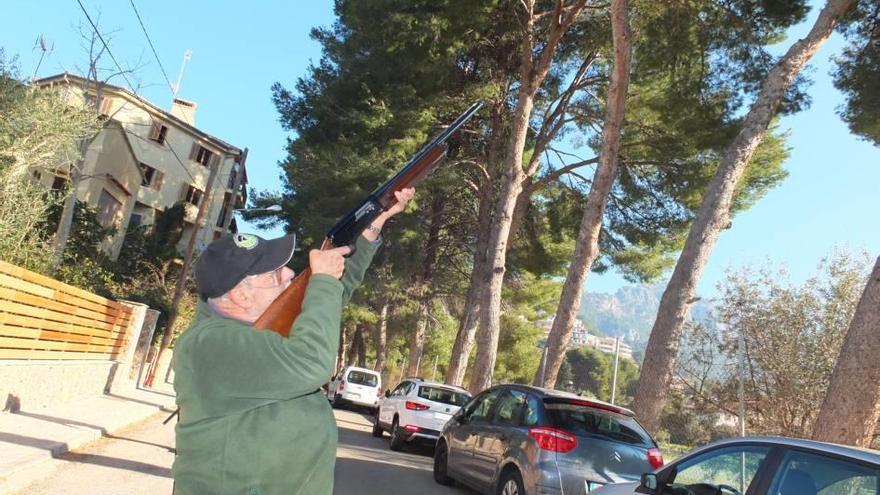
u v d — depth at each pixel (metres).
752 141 11.89
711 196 11.88
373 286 28.73
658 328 11.68
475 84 22.50
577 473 7.90
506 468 8.77
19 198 13.86
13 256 13.14
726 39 16.36
